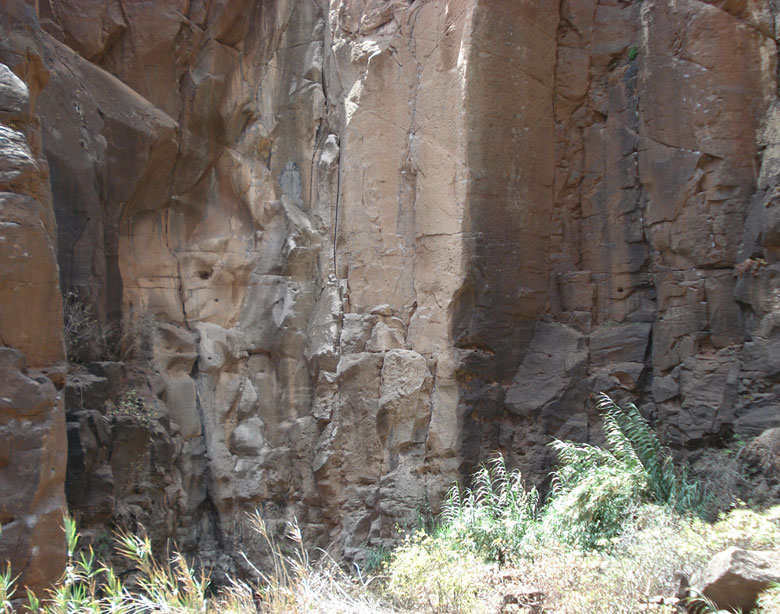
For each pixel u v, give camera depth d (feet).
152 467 26.76
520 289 28.32
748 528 16.02
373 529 27.37
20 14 19.97
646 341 27.45
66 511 16.01
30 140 18.16
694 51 26.89
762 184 25.61
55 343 16.84
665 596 14.38
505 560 20.42
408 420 27.63
